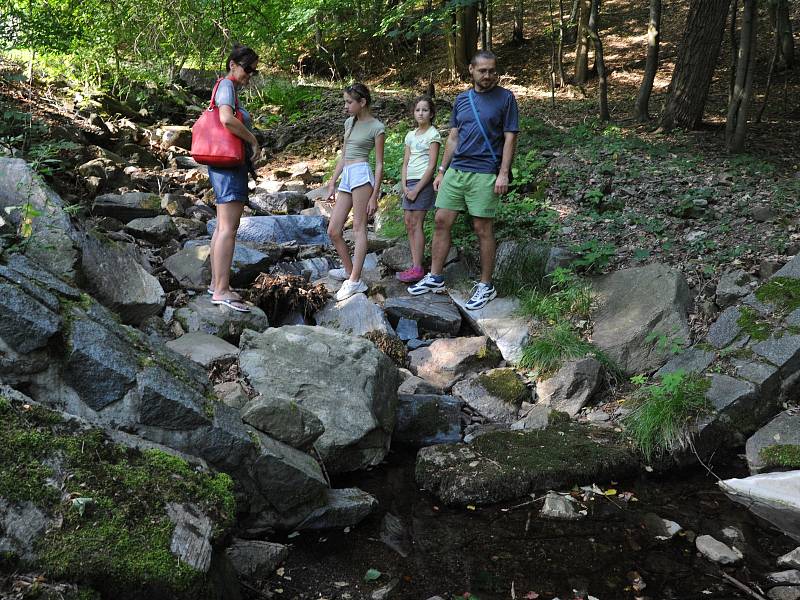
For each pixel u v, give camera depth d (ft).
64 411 9.46
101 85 35.04
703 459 14.08
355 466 13.60
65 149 24.17
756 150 30.01
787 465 13.21
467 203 18.13
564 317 17.92
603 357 16.58
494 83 17.67
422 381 15.97
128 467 8.48
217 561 8.87
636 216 21.75
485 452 13.74
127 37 38.34
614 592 10.27
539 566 10.86
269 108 42.88
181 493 8.61
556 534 11.74
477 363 16.97
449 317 18.37
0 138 20.47
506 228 21.29
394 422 14.74
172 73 42.04
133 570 7.40
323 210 25.93
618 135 31.68
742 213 21.36
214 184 16.03
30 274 10.41
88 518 7.63
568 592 10.24
